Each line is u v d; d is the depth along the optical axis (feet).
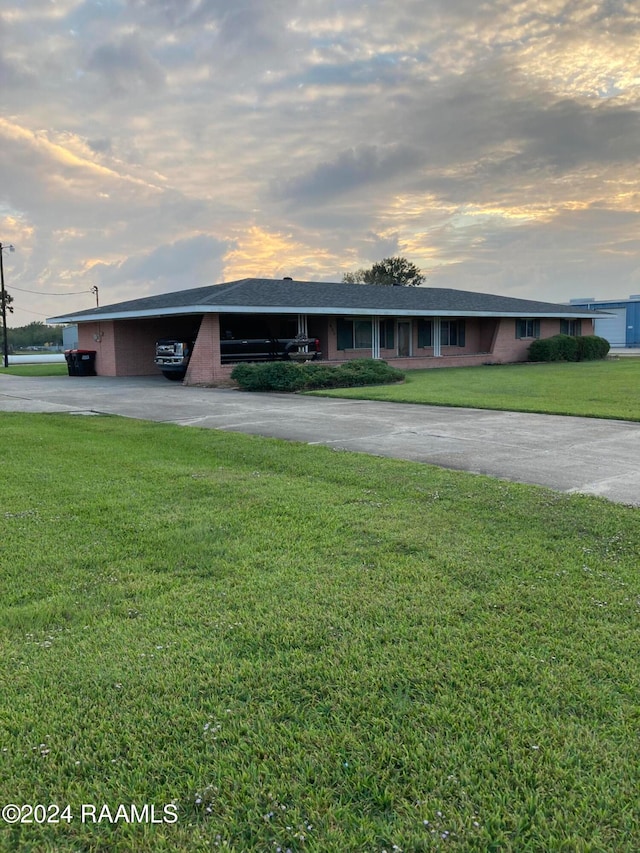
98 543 14.84
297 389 53.11
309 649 9.80
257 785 6.89
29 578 12.76
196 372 62.44
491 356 92.02
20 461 24.50
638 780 6.87
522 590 11.86
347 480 20.85
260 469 23.09
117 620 10.87
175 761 7.30
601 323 167.94
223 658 9.54
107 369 77.61
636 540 14.60
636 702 8.29
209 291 73.26
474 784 6.85
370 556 13.76
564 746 7.42
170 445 28.14
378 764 7.17
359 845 6.07
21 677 9.07
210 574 12.97
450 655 9.53
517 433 30.17
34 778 7.08
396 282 220.43
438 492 18.94
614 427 31.68
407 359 81.35
